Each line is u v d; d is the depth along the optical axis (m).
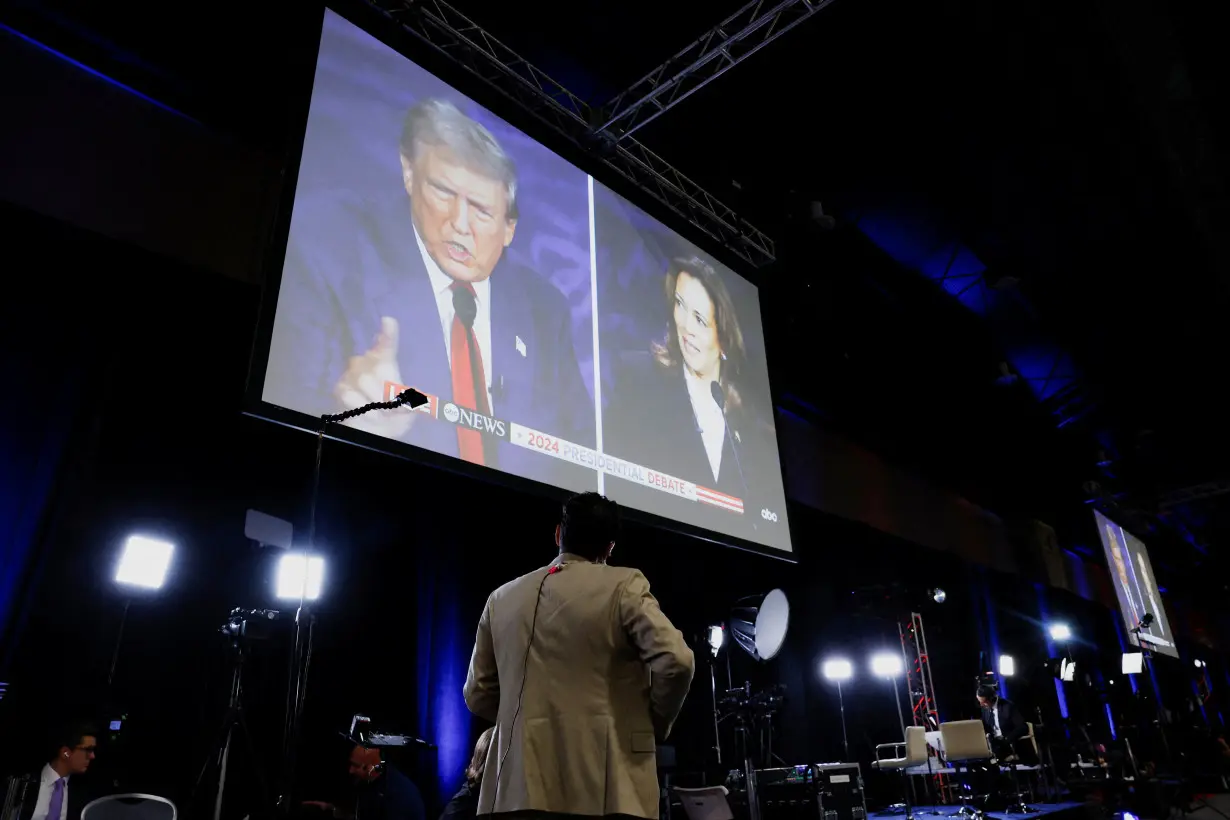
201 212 4.25
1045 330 10.12
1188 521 17.36
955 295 9.34
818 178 7.62
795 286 8.12
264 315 3.60
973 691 10.61
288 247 3.82
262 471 4.82
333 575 4.91
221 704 4.20
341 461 4.96
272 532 4.01
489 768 1.65
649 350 5.56
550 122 5.74
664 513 5.07
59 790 3.31
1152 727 12.13
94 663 3.79
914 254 8.68
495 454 4.26
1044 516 13.03
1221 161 7.68
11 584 3.54
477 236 4.72
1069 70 6.75
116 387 4.36
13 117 3.67
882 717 8.99
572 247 5.32
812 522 8.16
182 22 4.39
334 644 4.79
